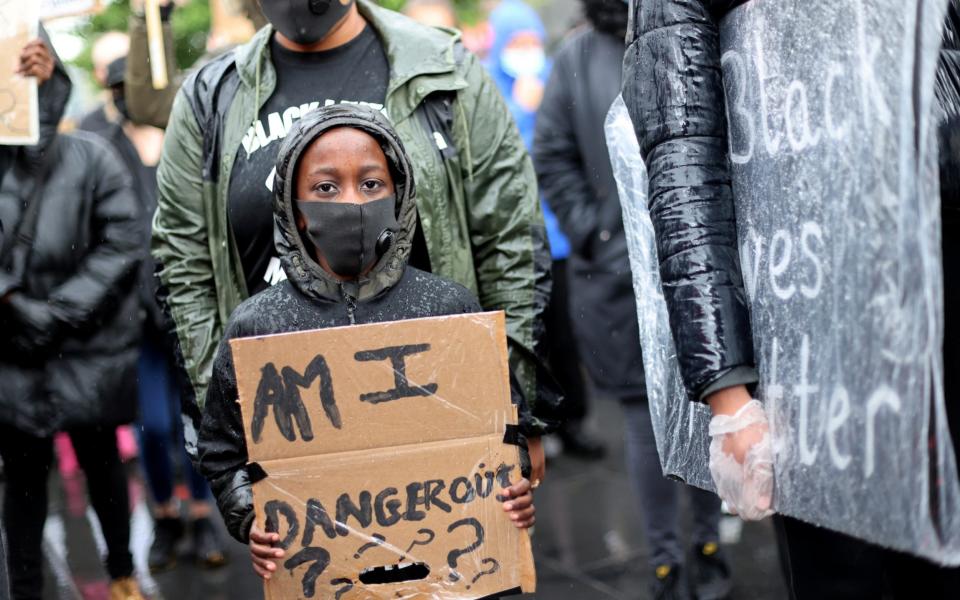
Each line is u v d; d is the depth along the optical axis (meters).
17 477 4.38
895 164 1.87
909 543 1.84
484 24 8.94
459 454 2.47
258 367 2.43
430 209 3.05
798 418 2.08
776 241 2.14
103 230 4.45
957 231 2.22
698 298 2.19
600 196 4.68
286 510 2.45
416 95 3.09
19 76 3.98
